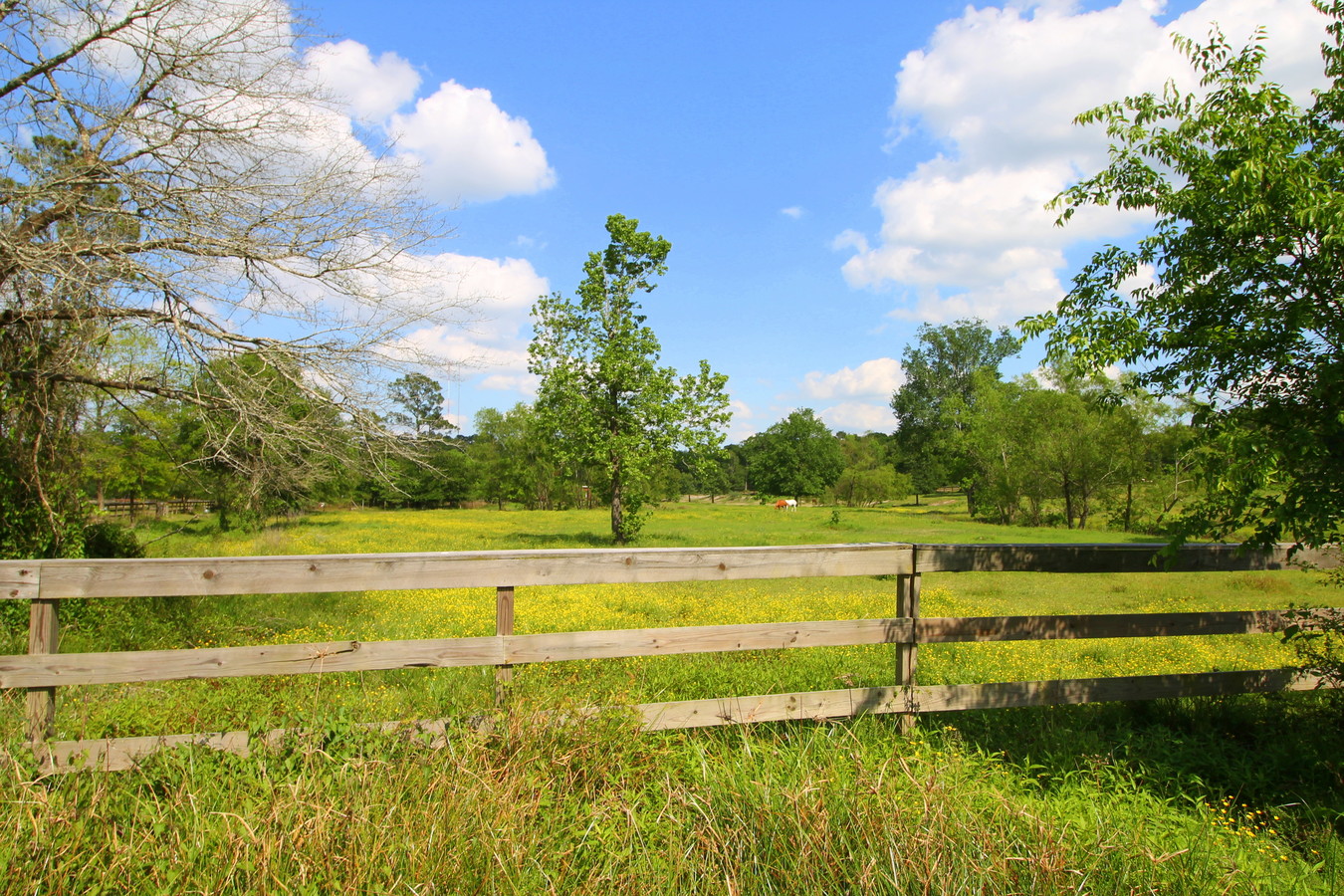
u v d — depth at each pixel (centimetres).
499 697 391
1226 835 333
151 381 880
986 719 474
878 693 433
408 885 247
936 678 597
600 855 285
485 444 6906
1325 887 297
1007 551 457
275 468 930
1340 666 466
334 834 273
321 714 367
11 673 343
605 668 542
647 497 2806
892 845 269
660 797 327
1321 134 424
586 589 1323
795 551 431
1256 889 286
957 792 323
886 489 6806
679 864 275
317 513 4603
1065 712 493
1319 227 373
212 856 265
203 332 841
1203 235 432
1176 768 417
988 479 4559
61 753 338
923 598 1214
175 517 3066
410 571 383
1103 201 466
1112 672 671
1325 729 459
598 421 2720
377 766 325
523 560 394
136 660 354
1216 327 423
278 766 336
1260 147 391
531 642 392
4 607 697
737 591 1383
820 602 1146
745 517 5006
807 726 420
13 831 265
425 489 5975
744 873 273
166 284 786
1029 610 1157
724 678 550
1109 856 283
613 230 2653
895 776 339
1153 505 3384
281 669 365
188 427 1088
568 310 2689
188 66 842
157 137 839
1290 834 354
